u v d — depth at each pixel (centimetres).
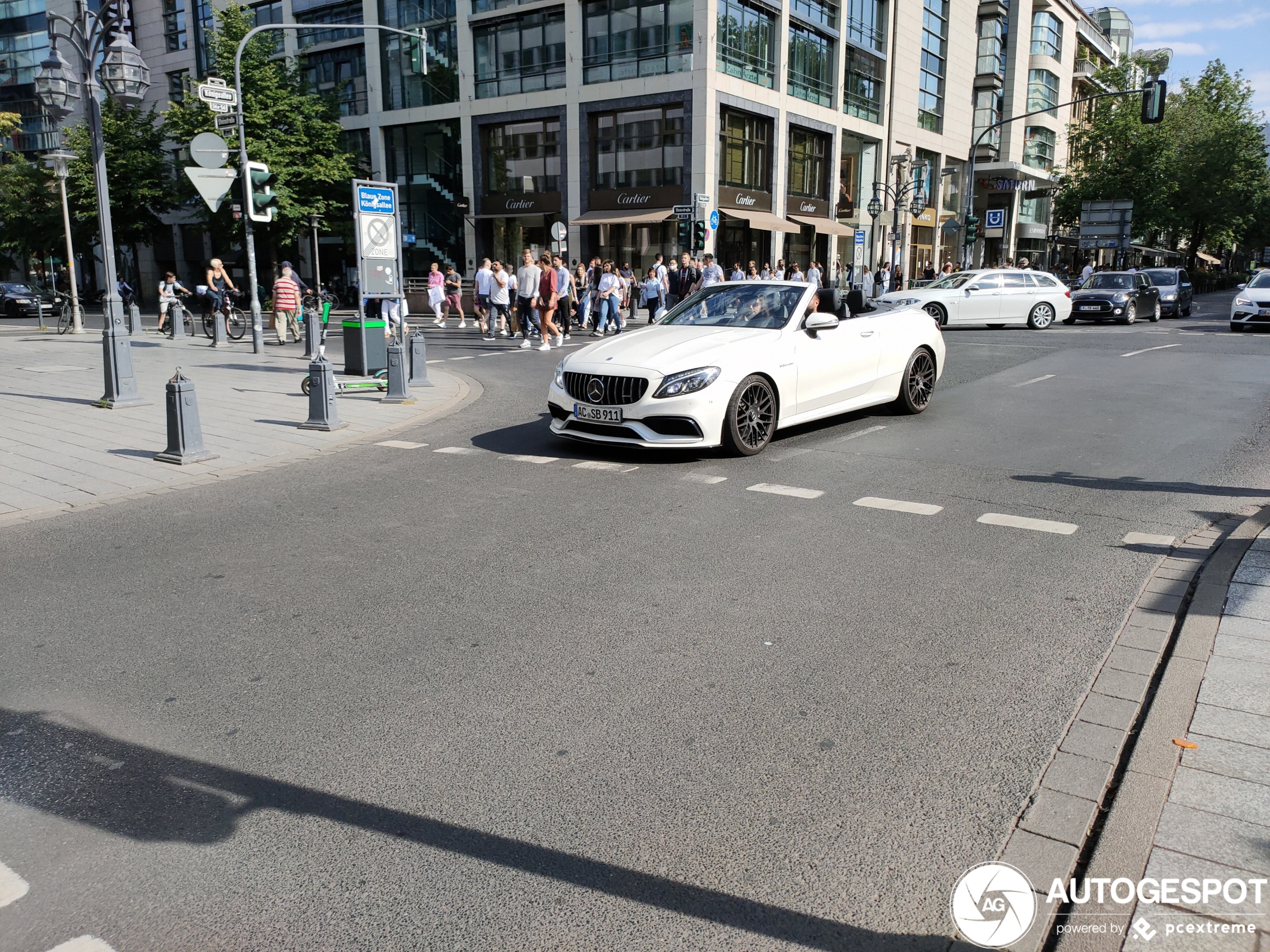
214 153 1309
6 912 241
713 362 767
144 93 1084
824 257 3884
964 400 1113
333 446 884
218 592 484
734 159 3231
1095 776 296
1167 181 5053
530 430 950
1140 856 250
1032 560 516
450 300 2831
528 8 3322
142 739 332
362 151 3978
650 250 3241
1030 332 2147
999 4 4928
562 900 243
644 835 270
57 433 943
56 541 584
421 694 363
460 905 242
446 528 598
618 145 3250
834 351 873
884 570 503
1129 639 403
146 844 271
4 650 413
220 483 742
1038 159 5475
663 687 366
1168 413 1005
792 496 666
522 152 3478
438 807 286
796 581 488
